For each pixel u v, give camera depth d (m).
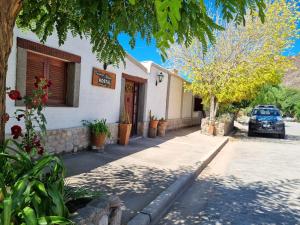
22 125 5.69
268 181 6.96
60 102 7.23
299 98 45.66
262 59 14.17
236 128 21.94
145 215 4.14
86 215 2.60
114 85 9.30
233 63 14.61
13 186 2.31
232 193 5.88
